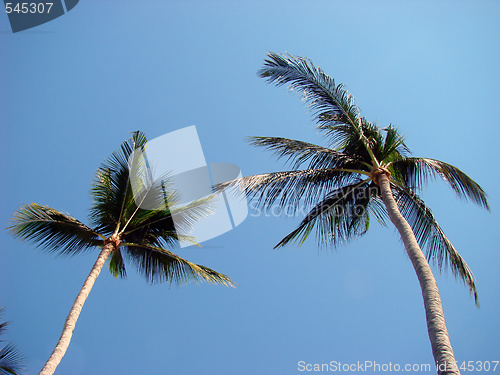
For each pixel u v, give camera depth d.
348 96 11.02
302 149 10.67
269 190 9.95
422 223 9.64
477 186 9.84
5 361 12.12
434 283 6.66
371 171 10.20
